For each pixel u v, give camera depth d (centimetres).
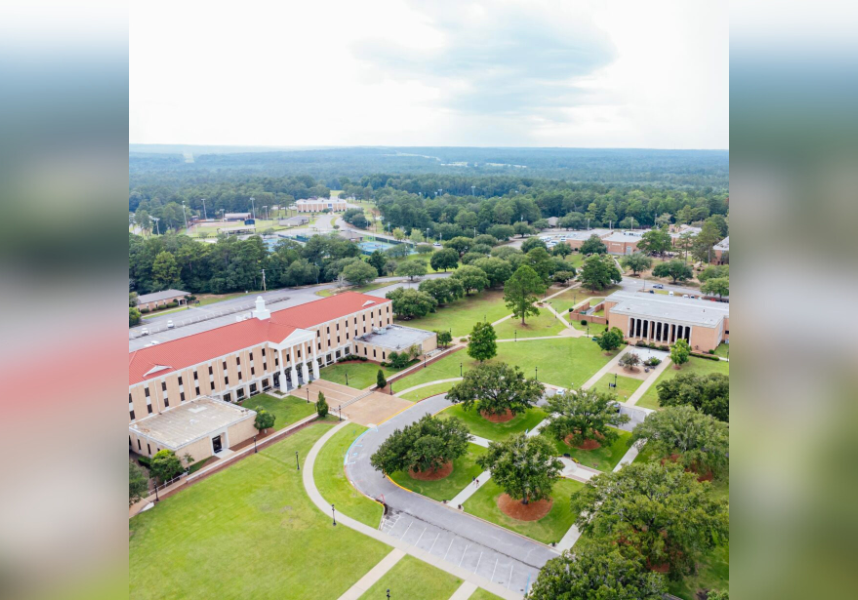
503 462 6219
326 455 7612
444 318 13988
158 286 16575
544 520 6138
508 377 8431
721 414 7356
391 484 6912
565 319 13712
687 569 5084
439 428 7144
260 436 8188
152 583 5350
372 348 11194
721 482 6556
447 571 5422
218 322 12812
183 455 7275
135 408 8031
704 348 11262
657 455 6669
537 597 4481
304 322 10669
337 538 5925
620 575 4534
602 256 18250
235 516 6334
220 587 5281
